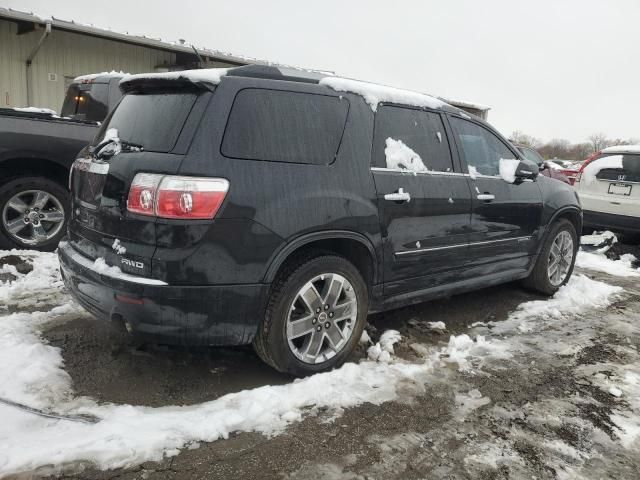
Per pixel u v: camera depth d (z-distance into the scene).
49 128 5.02
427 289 3.69
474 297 4.86
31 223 5.05
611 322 4.38
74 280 2.88
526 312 4.49
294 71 3.05
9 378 2.71
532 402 2.93
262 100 2.79
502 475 2.29
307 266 2.86
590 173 7.46
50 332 3.40
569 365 3.46
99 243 2.76
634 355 3.69
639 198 6.89
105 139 2.99
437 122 3.78
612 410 2.90
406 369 3.19
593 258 6.92
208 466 2.20
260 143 2.72
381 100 3.37
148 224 2.48
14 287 4.16
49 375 2.79
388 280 3.35
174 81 2.76
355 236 3.05
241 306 2.64
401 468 2.29
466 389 3.02
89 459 2.15
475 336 3.88
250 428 2.49
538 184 4.69
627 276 6.12
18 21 10.12
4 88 10.55
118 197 2.61
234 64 13.36
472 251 3.94
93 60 11.60
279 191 2.70
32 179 4.97
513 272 4.51
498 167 4.32
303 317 2.94
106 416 2.46
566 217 5.15
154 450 2.25
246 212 2.58
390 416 2.68
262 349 2.85
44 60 10.93
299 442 2.41
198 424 2.44
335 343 3.10
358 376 3.04
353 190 3.03
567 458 2.44
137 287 2.49
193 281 2.50
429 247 3.56
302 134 2.90
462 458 2.39
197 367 3.08
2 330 3.30
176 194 2.44
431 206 3.50
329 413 2.67
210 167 2.52
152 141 2.68
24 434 2.28
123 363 3.04
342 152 3.05
